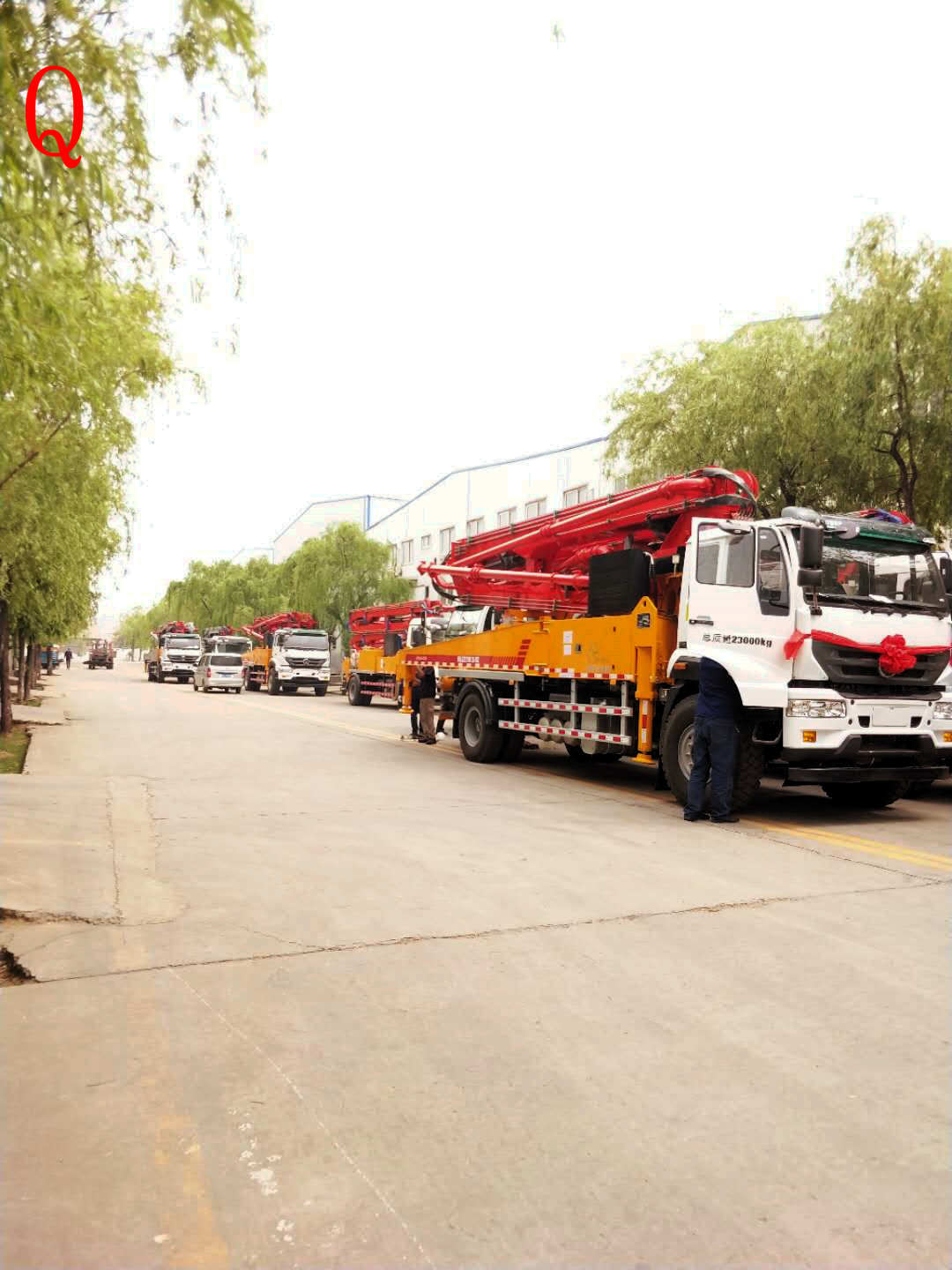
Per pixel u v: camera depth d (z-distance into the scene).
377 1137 3.02
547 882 6.46
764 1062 3.62
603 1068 3.55
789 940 5.18
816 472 16.08
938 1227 2.58
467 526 51.03
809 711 8.71
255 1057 3.61
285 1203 2.66
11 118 4.34
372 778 12.00
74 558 15.02
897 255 14.40
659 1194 2.72
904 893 6.29
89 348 8.77
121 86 4.43
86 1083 3.37
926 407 14.56
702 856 7.39
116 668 90.56
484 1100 3.28
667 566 10.80
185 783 11.13
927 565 9.60
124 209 5.31
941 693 9.43
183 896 5.95
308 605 43.69
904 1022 4.03
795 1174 2.84
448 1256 2.44
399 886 6.28
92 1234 2.50
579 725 11.95
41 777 11.12
